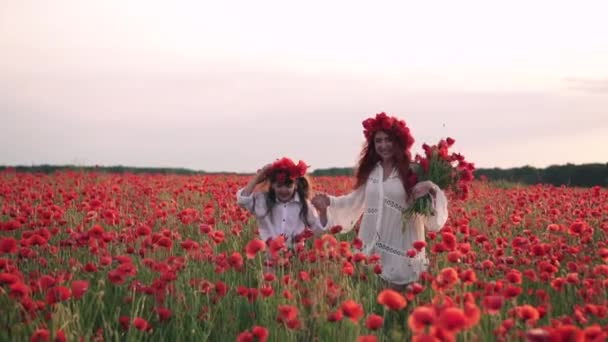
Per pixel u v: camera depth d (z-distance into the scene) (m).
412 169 7.05
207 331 5.28
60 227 9.11
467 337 4.41
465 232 7.26
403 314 5.72
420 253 6.91
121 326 5.18
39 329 4.54
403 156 7.01
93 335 4.88
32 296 5.29
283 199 7.32
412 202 6.94
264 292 5.24
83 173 21.06
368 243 7.11
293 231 7.28
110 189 14.30
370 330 4.86
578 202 12.00
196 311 5.34
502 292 4.76
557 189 15.45
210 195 14.32
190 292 5.65
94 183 18.67
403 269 6.93
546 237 8.55
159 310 5.02
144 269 6.53
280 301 5.48
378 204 7.04
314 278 5.57
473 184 19.09
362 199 7.37
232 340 5.16
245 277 6.65
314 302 4.95
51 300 4.50
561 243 7.29
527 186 19.97
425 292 5.85
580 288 5.89
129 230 7.75
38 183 17.03
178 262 5.80
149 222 8.90
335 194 14.97
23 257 6.05
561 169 26.94
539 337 3.04
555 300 5.91
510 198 13.16
